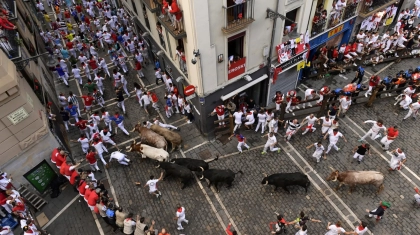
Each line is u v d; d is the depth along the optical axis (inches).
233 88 649.0
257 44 608.4
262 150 653.9
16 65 545.6
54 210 576.1
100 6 1145.4
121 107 784.3
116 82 792.3
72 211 572.4
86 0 1185.4
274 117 629.6
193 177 605.9
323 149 590.9
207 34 515.2
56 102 781.3
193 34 506.3
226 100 668.1
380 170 595.2
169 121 746.2
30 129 534.3
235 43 606.9
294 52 681.6
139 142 658.2
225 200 567.2
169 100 718.5
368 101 725.3
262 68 665.6
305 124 706.8
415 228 506.3
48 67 889.5
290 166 616.4
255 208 551.2
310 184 581.6
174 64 693.3
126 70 898.7
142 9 757.9
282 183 542.9
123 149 680.4
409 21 947.3
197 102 635.5
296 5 608.4
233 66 605.0
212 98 628.7
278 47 645.9
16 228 535.5
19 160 540.7
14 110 497.4
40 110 578.9
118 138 709.9
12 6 629.0
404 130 672.4
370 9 799.7
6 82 465.7
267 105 764.0
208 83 594.6
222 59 576.7
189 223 537.0
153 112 775.1
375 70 856.3
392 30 995.3
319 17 688.4
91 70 925.2
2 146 506.3
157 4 590.2
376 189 566.3
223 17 514.6
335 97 711.7
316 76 837.2
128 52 995.3
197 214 549.3
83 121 679.7
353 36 866.8
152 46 838.5
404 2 973.8
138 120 754.8
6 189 509.7
